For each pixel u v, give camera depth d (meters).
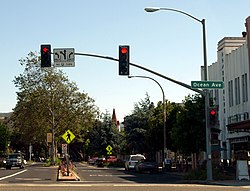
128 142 69.06
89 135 99.44
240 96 49.03
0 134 88.56
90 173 45.34
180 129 40.66
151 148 55.09
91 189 21.64
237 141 49.59
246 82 47.47
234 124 39.25
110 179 34.38
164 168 48.19
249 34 45.06
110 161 74.69
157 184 26.61
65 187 23.31
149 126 55.59
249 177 30.42
